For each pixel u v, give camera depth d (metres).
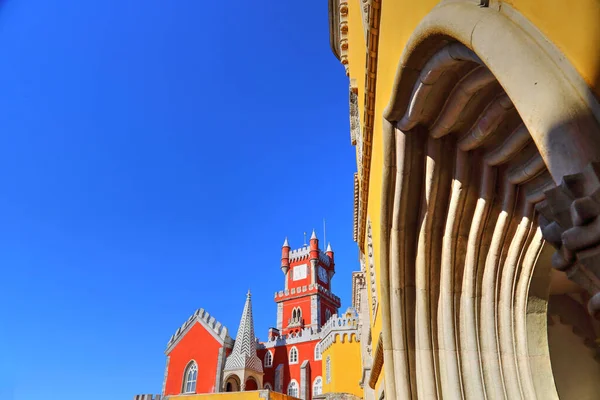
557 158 1.59
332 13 12.27
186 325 48.69
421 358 5.03
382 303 5.50
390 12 4.31
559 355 6.12
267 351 50.91
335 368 36.72
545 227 1.62
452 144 4.43
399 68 3.63
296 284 62.75
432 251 5.01
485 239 4.69
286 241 67.06
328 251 68.38
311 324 56.31
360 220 11.73
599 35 1.50
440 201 4.73
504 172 4.32
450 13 2.53
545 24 1.82
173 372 46.41
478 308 4.86
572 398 5.88
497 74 1.98
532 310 4.68
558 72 1.70
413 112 4.05
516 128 3.80
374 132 6.53
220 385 43.59
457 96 3.66
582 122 1.54
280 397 26.84
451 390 4.73
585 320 6.36
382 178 4.97
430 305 5.12
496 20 2.11
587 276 1.45
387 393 5.21
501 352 4.72
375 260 7.66
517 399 4.50
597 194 1.36
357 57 8.87
